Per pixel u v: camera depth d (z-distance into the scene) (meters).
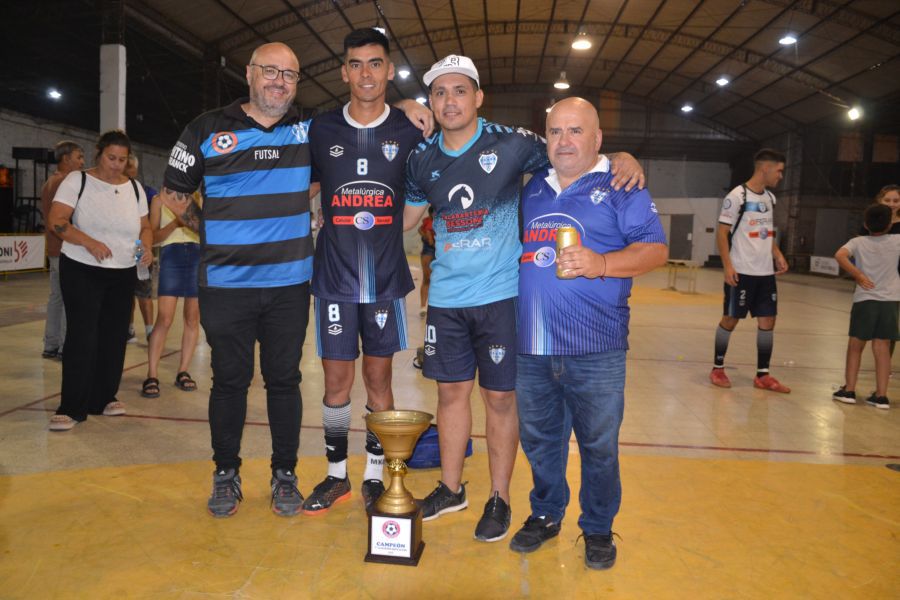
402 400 4.46
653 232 2.14
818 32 18.14
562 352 2.20
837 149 25.44
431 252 8.25
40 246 13.60
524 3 18.95
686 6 18.28
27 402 4.13
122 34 12.08
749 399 4.77
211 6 14.96
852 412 4.47
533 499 2.45
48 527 2.43
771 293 5.00
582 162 2.15
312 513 2.62
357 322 2.65
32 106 21.42
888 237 4.48
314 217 16.22
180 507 2.65
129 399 4.27
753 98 24.81
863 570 2.25
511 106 28.81
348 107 2.61
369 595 2.04
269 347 2.67
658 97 28.20
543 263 2.22
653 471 3.18
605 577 2.18
